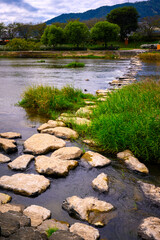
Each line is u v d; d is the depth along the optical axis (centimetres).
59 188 357
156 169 427
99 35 6041
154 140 461
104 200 330
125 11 8675
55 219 280
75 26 5828
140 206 317
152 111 564
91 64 3119
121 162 448
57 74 1964
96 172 410
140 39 8194
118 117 556
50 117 748
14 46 5834
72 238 225
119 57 4541
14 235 215
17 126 654
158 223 275
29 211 287
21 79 1634
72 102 923
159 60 3619
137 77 1656
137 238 262
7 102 947
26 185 345
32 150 474
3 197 317
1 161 432
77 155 459
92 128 579
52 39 5844
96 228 274
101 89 1255
